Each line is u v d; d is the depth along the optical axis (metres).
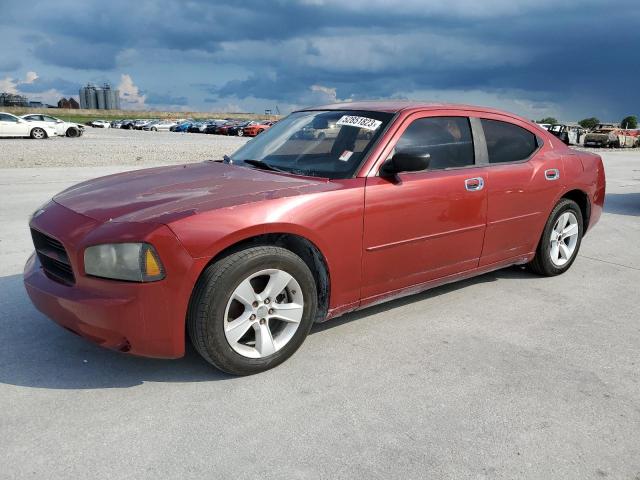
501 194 4.25
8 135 30.05
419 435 2.58
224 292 2.85
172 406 2.77
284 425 2.63
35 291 3.04
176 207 2.91
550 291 4.71
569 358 3.44
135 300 2.72
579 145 35.00
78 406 2.75
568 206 4.96
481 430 2.64
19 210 7.80
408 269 3.77
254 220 2.92
